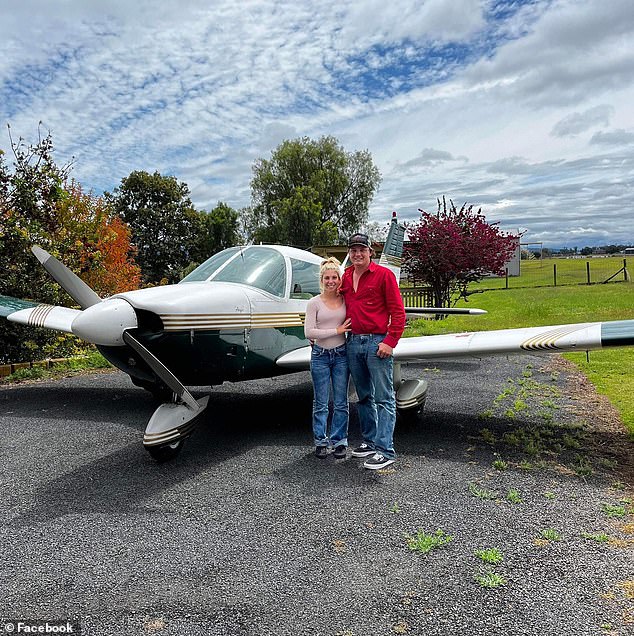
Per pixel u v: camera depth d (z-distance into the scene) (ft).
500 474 12.74
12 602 8.10
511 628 7.24
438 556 9.13
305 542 9.74
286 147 143.02
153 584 8.50
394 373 17.13
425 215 48.83
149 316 14.46
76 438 16.20
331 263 13.50
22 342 28.25
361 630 7.28
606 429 16.03
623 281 83.97
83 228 32.50
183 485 12.55
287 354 17.19
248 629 7.36
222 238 127.13
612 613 7.50
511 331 15.49
